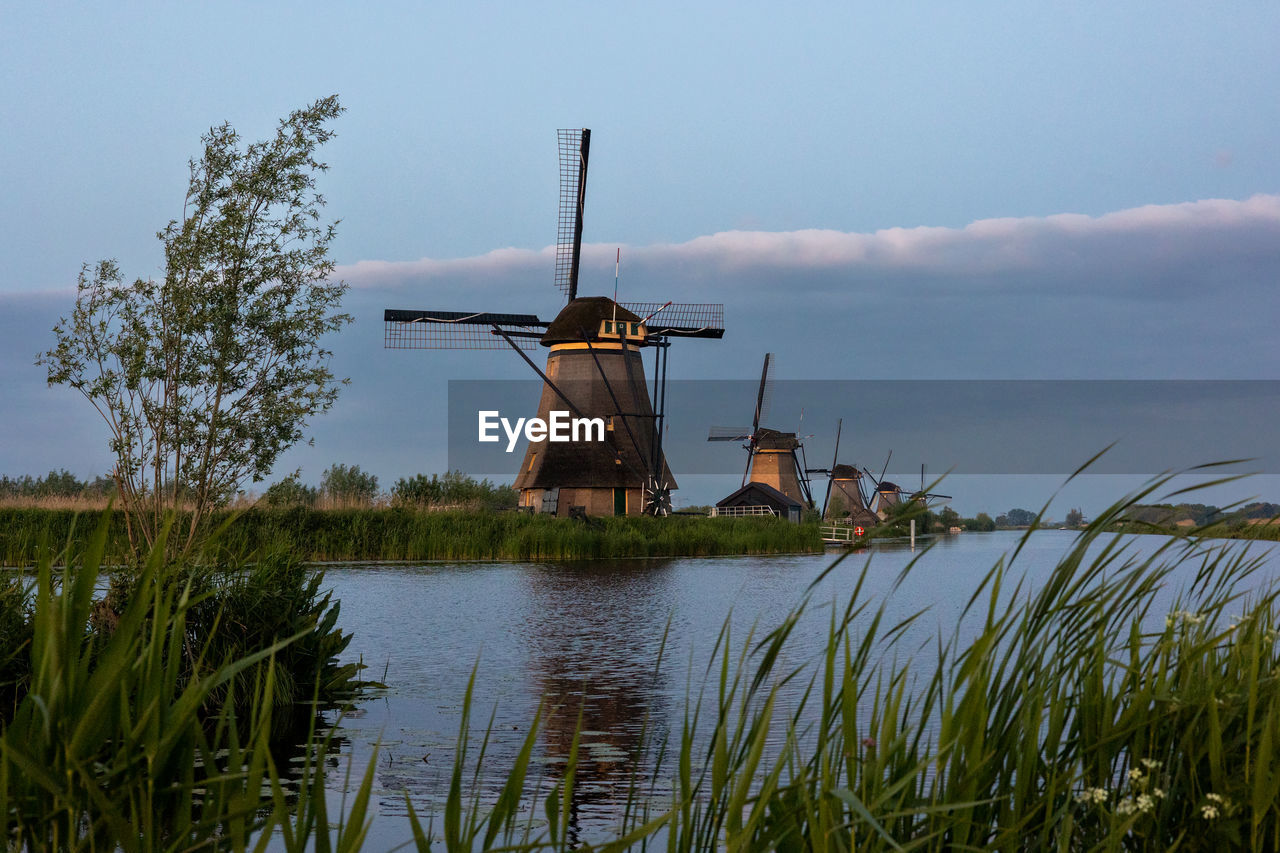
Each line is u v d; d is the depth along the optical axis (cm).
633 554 4562
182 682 1081
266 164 1593
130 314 1539
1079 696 487
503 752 1026
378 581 3158
